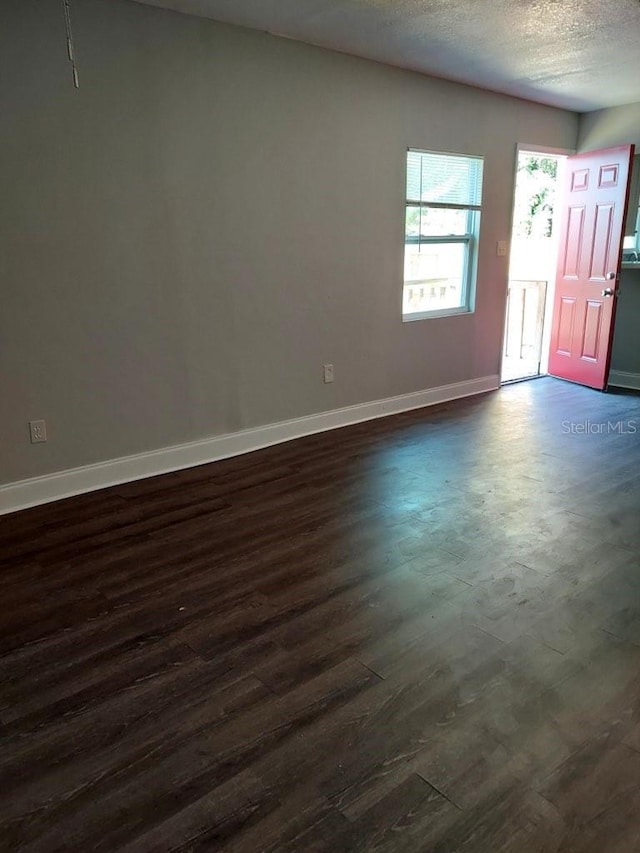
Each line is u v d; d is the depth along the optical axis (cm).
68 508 316
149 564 260
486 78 452
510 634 212
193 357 368
